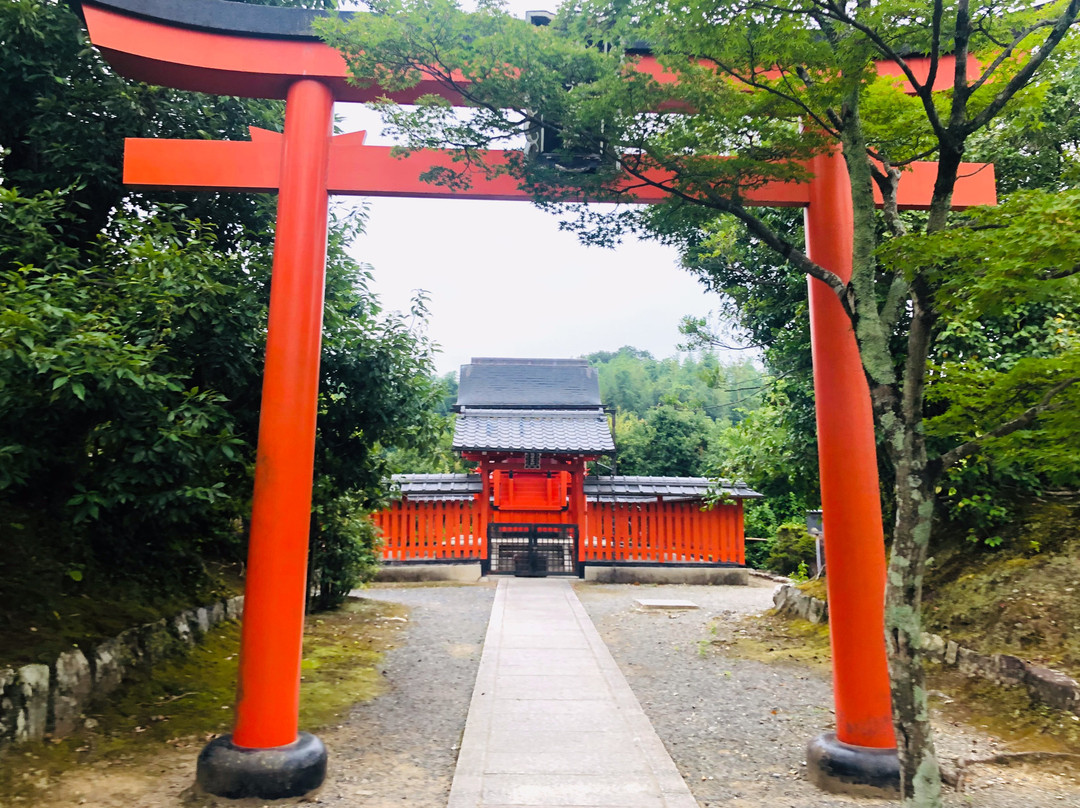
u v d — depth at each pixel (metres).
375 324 7.66
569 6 4.19
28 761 4.22
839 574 4.77
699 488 15.56
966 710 5.94
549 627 9.48
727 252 10.27
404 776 4.68
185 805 4.12
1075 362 3.40
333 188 5.10
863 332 3.78
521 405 17.91
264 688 4.43
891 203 4.27
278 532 4.56
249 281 6.30
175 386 4.66
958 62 3.59
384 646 8.52
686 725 5.84
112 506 4.94
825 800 4.34
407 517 15.30
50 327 4.22
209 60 4.96
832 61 3.90
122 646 5.54
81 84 6.77
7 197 5.37
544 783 4.50
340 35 4.30
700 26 3.90
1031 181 8.34
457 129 4.25
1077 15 3.41
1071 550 6.98
